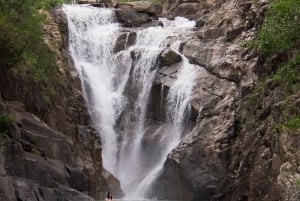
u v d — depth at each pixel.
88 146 37.88
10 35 31.67
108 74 45.09
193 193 35.88
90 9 48.72
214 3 51.41
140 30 47.53
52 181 28.05
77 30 46.66
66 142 32.75
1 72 32.22
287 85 31.00
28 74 34.91
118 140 42.44
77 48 45.75
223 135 36.34
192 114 39.91
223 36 43.78
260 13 39.28
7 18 31.77
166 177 38.34
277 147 28.17
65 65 41.59
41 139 30.48
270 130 30.27
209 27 45.78
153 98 42.66
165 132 41.25
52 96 36.94
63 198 26.70
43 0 45.75
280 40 33.72
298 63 31.42
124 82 44.34
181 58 43.44
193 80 41.19
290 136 27.73
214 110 38.47
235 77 39.19
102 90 43.97
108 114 43.06
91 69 44.59
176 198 37.28
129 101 43.66
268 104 32.44
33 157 28.50
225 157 35.75
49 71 37.38
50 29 43.00
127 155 41.94
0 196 23.11
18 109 31.59
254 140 32.84
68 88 40.12
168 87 41.78
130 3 53.56
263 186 29.08
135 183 40.62
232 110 37.19
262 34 34.84
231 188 34.09
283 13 34.28
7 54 32.28
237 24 43.19
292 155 26.84
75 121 39.06
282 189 25.77
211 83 40.28
